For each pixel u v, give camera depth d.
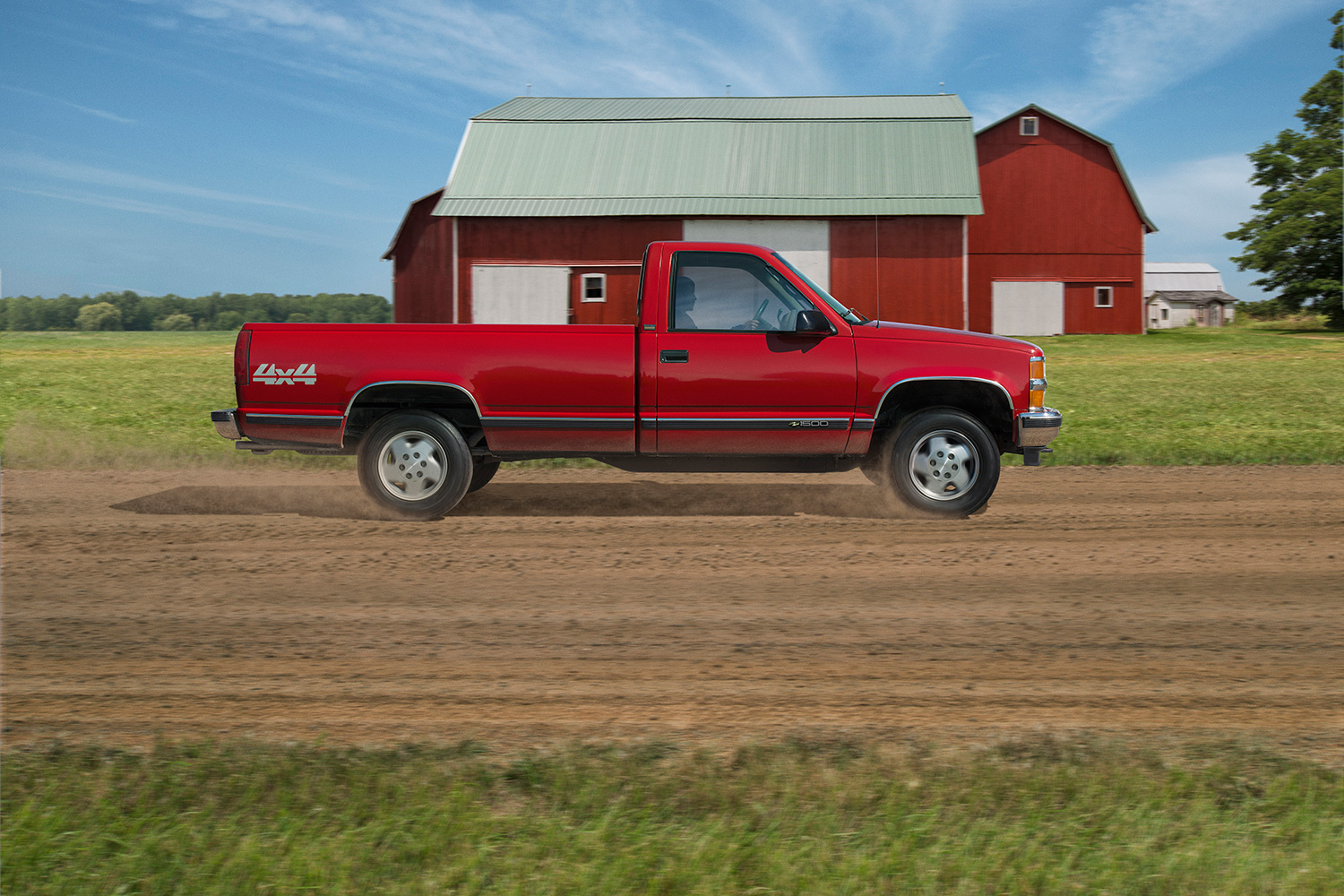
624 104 42.72
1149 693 3.64
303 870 2.34
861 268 35.09
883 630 4.44
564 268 35.06
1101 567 5.60
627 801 2.70
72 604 4.82
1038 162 44.22
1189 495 7.95
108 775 2.87
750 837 2.49
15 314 156.75
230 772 2.88
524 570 5.55
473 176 36.50
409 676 3.82
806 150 37.47
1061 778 2.83
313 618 4.61
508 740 3.19
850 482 8.73
